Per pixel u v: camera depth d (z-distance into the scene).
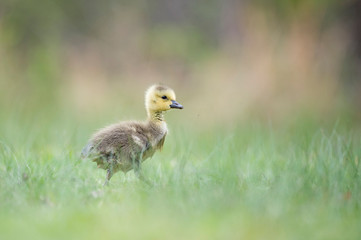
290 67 22.41
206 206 7.71
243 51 24.12
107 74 27.42
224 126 18.97
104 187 8.95
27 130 14.67
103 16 30.80
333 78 22.78
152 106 10.43
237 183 8.84
